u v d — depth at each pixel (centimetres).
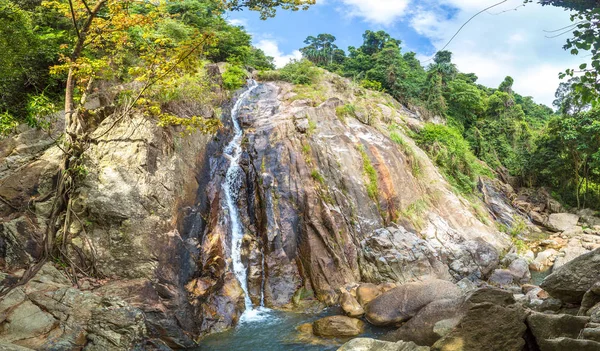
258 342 1105
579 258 910
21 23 1423
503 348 803
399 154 2091
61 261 1090
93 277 1097
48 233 1105
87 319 915
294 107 2170
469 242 1758
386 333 1159
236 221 1580
